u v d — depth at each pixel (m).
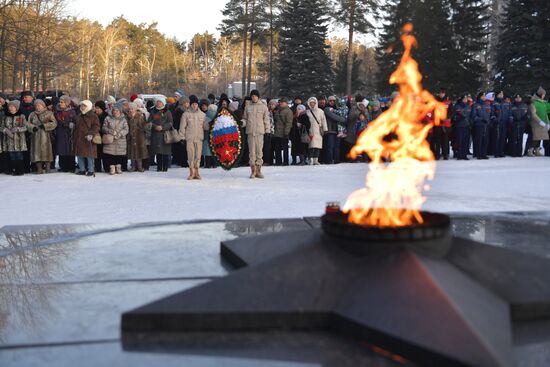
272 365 2.12
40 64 27.09
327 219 3.05
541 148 17.88
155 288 3.05
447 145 15.16
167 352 2.25
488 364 1.94
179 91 15.25
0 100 12.26
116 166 12.66
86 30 55.16
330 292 2.55
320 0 44.41
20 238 4.41
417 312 2.25
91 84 68.62
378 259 2.68
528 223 4.69
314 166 13.91
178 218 6.91
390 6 37.88
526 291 2.62
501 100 16.14
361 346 2.27
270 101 14.62
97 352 2.25
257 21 52.56
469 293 2.42
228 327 2.44
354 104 14.46
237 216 7.01
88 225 4.91
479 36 36.62
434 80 36.16
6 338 2.40
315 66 43.97
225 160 11.68
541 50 33.53
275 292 2.56
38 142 12.23
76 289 3.06
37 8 27.08
